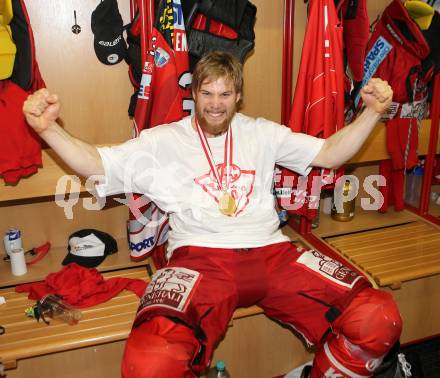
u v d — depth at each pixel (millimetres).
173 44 1614
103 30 1757
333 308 1397
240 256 1476
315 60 1765
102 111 1898
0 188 1644
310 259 1515
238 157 1543
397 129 2041
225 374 1692
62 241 2043
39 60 1769
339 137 1544
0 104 1517
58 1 1729
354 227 2199
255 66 2055
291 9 1970
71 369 1606
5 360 1400
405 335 1996
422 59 2006
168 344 1204
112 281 1732
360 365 1365
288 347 1853
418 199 2473
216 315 1383
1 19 1479
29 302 1676
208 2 1707
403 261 1880
